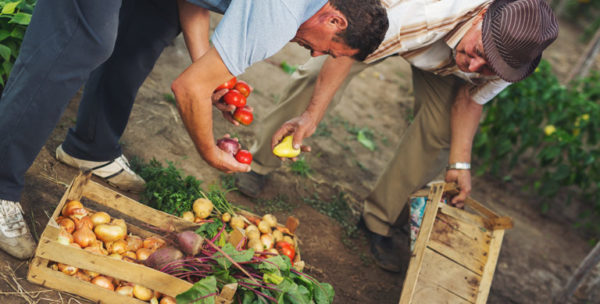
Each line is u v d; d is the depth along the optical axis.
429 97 3.07
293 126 2.71
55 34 1.82
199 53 2.21
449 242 2.79
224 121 4.11
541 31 2.13
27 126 1.91
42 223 2.36
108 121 2.55
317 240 3.40
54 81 1.86
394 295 3.27
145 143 3.37
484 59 2.29
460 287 2.73
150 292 2.04
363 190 4.24
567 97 5.29
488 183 5.41
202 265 2.15
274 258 2.21
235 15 1.64
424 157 3.22
